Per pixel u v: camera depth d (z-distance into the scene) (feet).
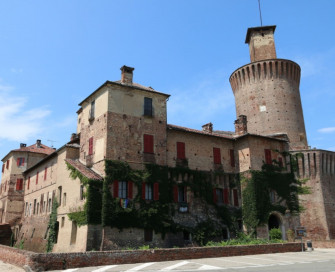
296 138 177.27
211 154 135.33
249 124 184.75
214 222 125.49
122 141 111.55
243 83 193.36
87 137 123.34
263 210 129.70
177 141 127.85
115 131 111.14
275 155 144.77
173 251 76.13
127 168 109.40
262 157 139.13
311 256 86.58
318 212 145.89
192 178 126.72
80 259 64.39
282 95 183.01
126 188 108.47
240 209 133.80
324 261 74.54
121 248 100.07
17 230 174.50
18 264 67.62
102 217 99.96
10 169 200.13
